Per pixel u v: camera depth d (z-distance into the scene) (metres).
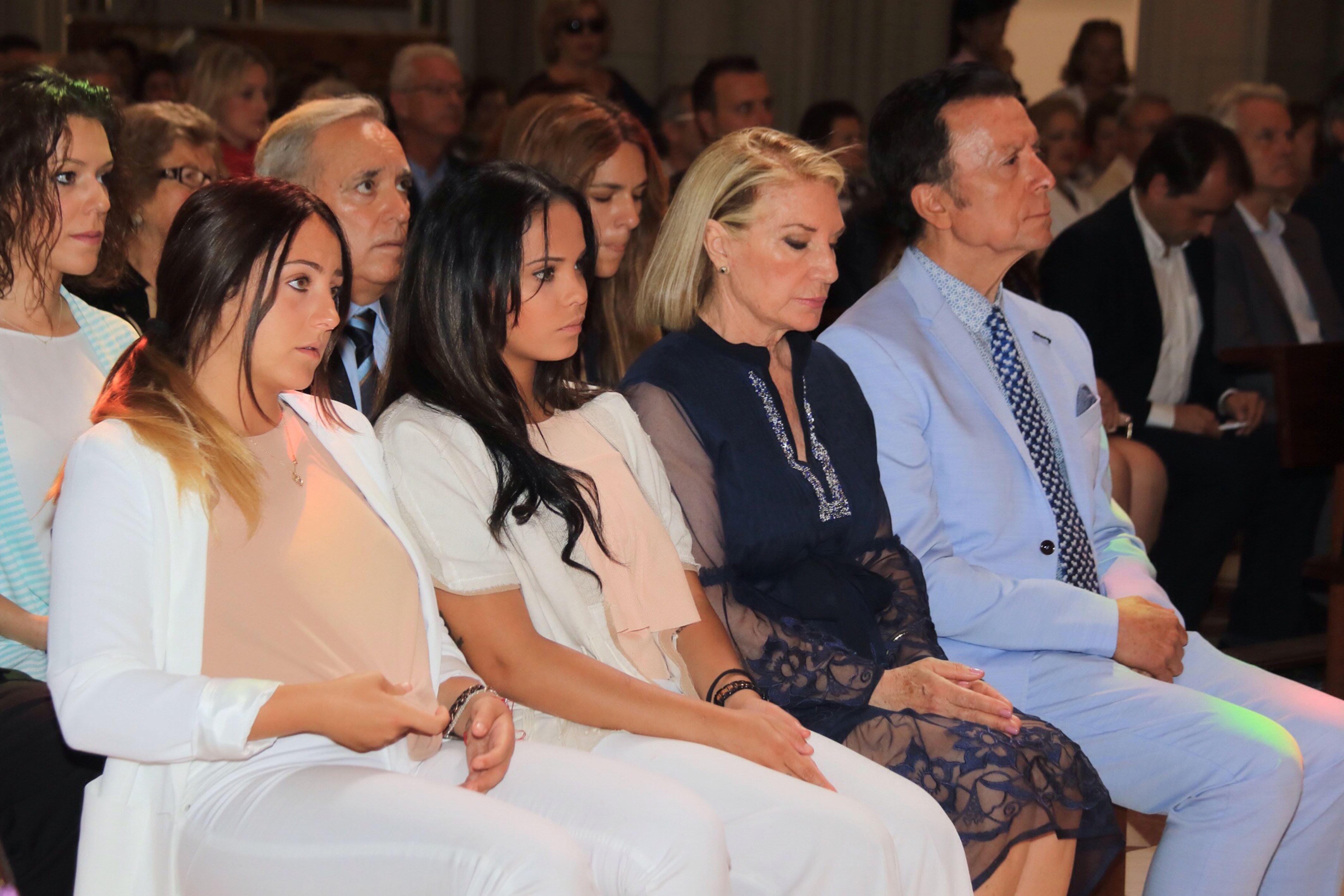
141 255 3.64
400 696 2.04
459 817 1.95
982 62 3.09
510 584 2.38
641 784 2.11
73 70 5.89
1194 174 4.86
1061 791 2.47
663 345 2.84
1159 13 9.71
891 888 2.15
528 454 2.43
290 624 2.16
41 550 2.52
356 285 3.12
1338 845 2.82
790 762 2.31
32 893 2.22
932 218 3.08
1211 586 4.89
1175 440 4.87
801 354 2.89
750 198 2.73
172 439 2.05
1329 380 4.22
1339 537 4.21
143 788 2.06
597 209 3.48
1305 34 9.55
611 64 8.45
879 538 2.84
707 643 2.57
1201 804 2.69
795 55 8.66
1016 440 2.99
